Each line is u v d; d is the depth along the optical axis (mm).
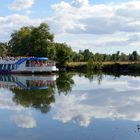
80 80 72375
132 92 48531
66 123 27312
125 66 114875
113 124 26828
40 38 114000
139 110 33125
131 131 24484
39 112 32125
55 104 37125
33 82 68500
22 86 59844
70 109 33812
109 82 66125
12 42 125375
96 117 29656
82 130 24938
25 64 97375
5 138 23234
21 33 123125
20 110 33312
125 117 29641
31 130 25203
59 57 118812
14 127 26172
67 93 48031
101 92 49000
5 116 30359
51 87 57344
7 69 100188
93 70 118750
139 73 99062
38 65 96562
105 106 35750
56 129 25391
